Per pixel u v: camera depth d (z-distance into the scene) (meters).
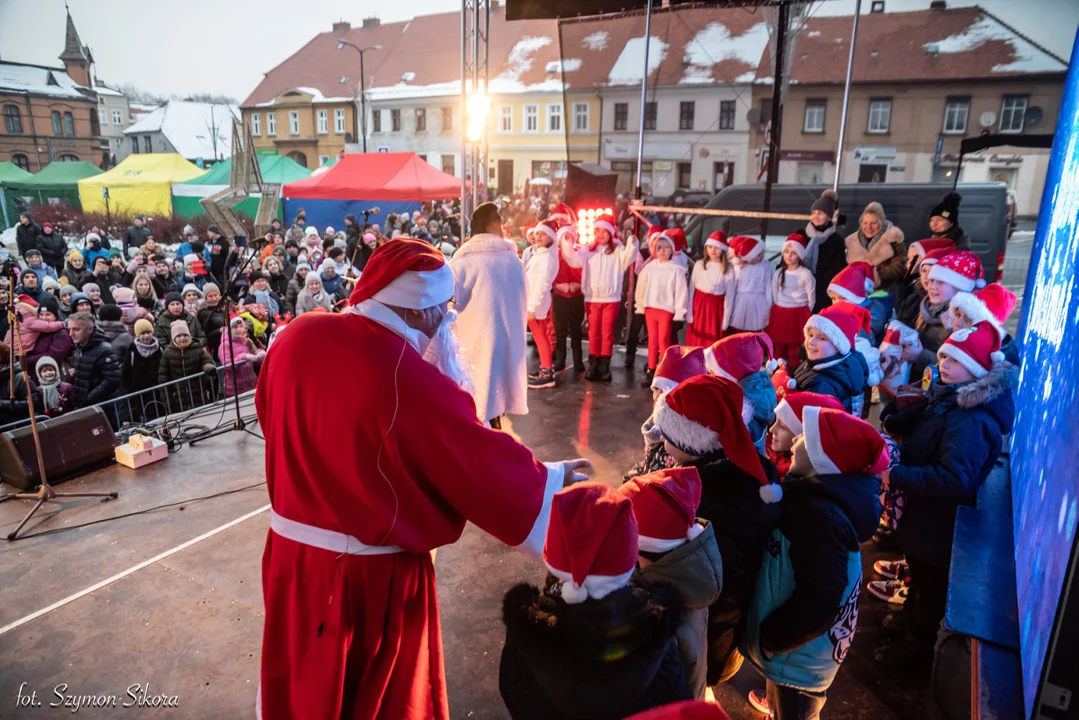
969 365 2.47
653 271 6.07
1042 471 2.28
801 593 1.80
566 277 6.53
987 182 8.34
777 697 1.99
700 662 1.69
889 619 2.92
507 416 5.54
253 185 15.99
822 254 5.95
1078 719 1.61
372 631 1.50
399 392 1.41
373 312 1.51
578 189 8.45
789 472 2.04
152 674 2.69
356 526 1.47
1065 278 2.62
